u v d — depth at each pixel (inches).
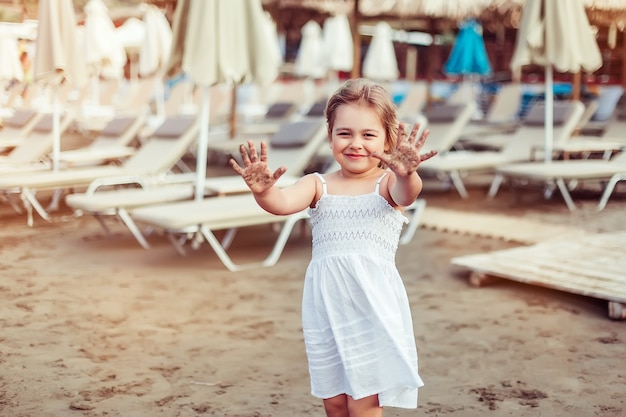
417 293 219.0
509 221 325.7
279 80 875.4
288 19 586.2
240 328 187.0
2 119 545.0
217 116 608.1
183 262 258.1
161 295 216.5
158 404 140.5
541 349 170.7
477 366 160.2
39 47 328.2
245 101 730.2
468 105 419.5
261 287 226.4
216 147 474.6
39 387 148.1
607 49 786.2
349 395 100.6
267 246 285.7
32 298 212.5
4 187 313.7
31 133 410.6
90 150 379.9
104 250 275.9
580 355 166.7
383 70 730.2
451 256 266.1
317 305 101.0
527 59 370.0
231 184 279.3
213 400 142.6
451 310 201.6
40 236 301.0
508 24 538.9
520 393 145.3
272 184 94.7
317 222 104.0
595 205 368.8
